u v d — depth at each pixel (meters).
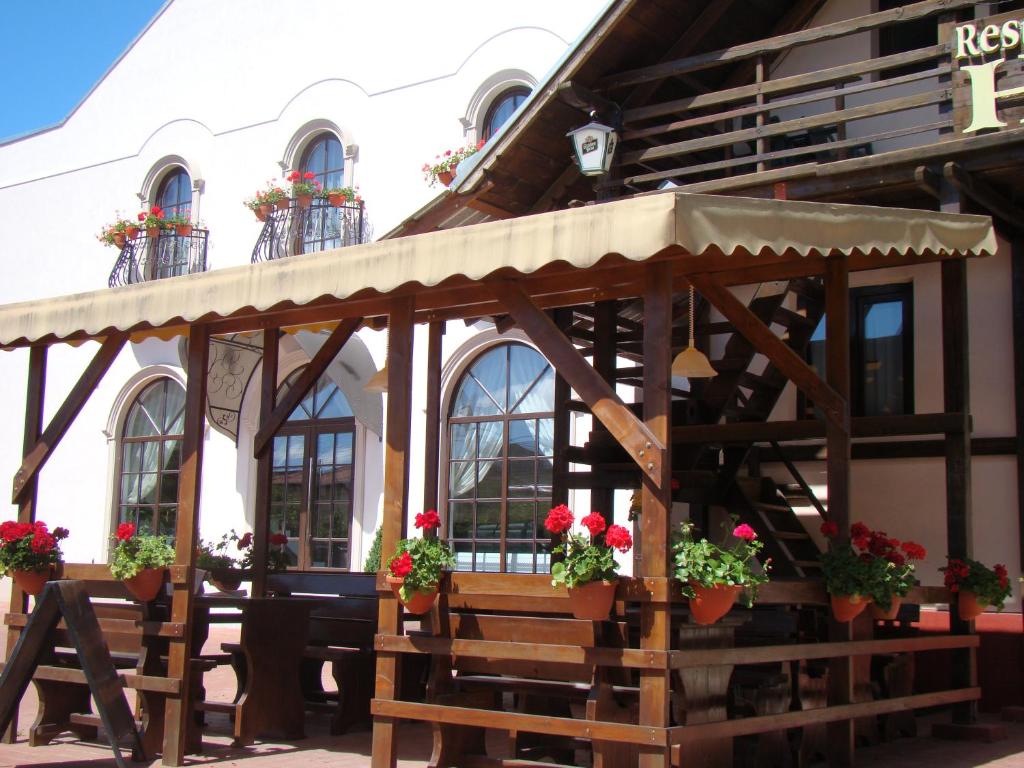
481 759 6.29
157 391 16.52
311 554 14.77
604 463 10.02
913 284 10.33
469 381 13.67
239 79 16.31
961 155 8.21
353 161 15.04
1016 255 9.49
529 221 5.63
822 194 8.89
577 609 5.60
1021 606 9.31
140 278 16.41
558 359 5.96
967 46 8.39
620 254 5.29
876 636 7.89
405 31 14.77
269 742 7.62
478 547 13.28
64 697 7.64
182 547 7.08
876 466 10.30
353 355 14.14
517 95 13.89
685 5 9.76
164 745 6.88
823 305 10.23
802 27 10.87
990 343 9.78
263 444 8.41
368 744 7.59
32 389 8.11
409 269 6.04
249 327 7.80
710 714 5.83
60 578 7.70
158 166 17.05
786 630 6.75
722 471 9.68
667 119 10.55
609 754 5.66
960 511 8.10
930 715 9.16
